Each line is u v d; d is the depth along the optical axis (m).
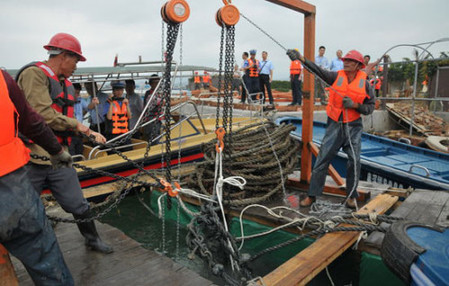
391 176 5.79
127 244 3.18
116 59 6.78
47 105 2.36
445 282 1.99
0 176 1.54
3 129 1.52
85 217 2.81
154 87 6.84
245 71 11.37
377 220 3.42
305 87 4.61
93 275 2.66
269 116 10.15
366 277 3.31
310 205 4.21
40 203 1.74
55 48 2.50
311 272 2.72
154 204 5.22
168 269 2.76
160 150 6.05
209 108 11.76
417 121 11.55
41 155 2.40
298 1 3.92
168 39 2.83
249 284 2.54
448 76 14.20
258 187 4.45
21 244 1.71
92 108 6.32
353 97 3.61
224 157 4.23
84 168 2.67
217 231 3.35
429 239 2.51
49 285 1.83
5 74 1.61
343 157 6.81
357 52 3.56
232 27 3.15
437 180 5.22
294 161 4.82
